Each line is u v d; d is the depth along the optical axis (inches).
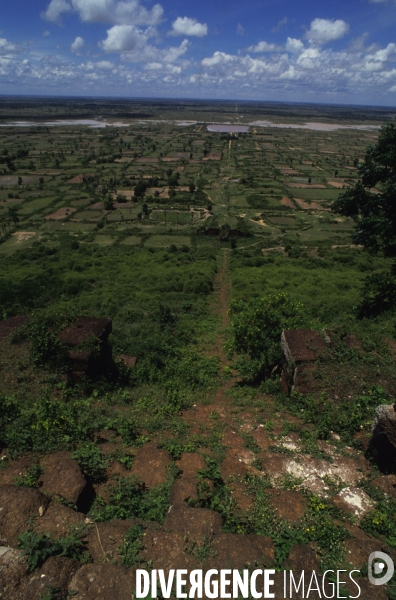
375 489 281.1
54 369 483.2
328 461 319.0
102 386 491.8
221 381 589.6
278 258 1902.1
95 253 1990.7
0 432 317.1
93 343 514.6
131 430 358.3
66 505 245.8
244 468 304.5
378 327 721.6
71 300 1122.7
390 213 681.6
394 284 757.9
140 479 287.3
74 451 305.3
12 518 224.1
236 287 1300.4
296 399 438.0
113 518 243.8
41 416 342.6
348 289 1268.5
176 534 221.3
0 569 189.9
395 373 447.2
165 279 1385.3
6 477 267.3
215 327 912.9
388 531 241.8
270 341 585.3
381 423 315.0
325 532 231.3
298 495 269.0
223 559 205.8
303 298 1070.4
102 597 183.6
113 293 1181.7
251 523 243.0
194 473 296.4
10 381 460.8
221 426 390.9
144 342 729.0
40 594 180.9
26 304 1090.7
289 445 349.7
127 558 205.3
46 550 199.6
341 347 480.1
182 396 481.4
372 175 680.4
